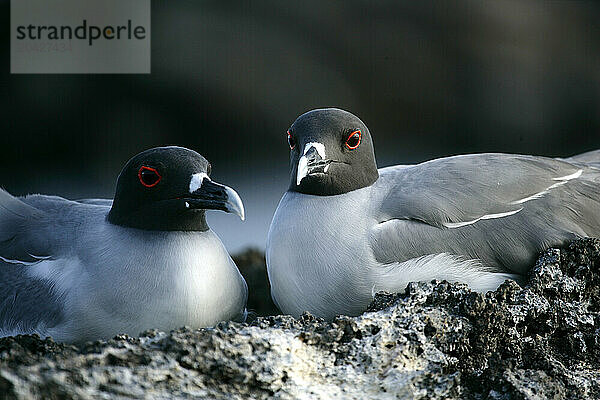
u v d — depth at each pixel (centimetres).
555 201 1152
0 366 831
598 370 1041
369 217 1154
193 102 2542
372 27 2620
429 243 1127
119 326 1106
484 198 1144
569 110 2655
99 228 1159
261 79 2555
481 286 1122
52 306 1117
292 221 1172
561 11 2694
